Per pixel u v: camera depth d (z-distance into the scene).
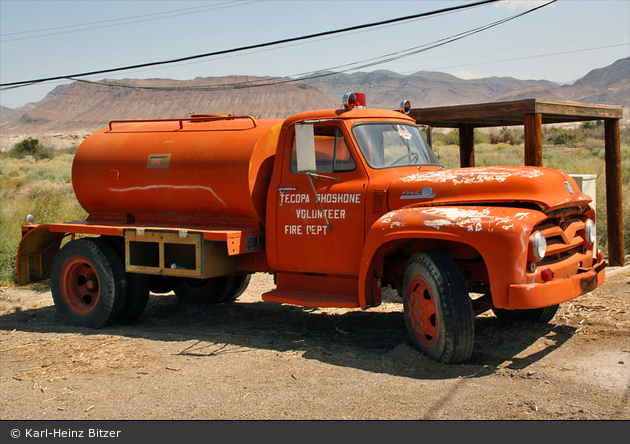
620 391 4.10
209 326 7.06
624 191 14.52
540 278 4.62
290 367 5.09
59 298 7.35
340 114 5.86
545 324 6.07
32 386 4.86
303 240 5.96
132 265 6.75
